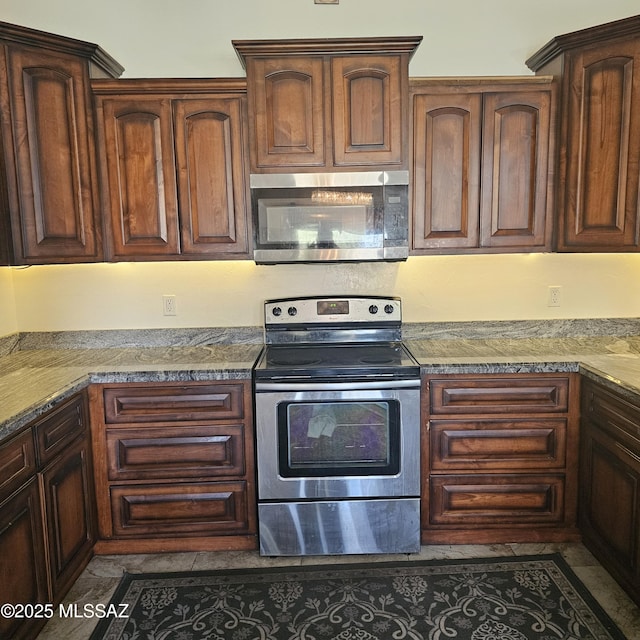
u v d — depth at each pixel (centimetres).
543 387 240
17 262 231
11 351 279
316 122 249
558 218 259
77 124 242
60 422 208
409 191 257
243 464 244
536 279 293
